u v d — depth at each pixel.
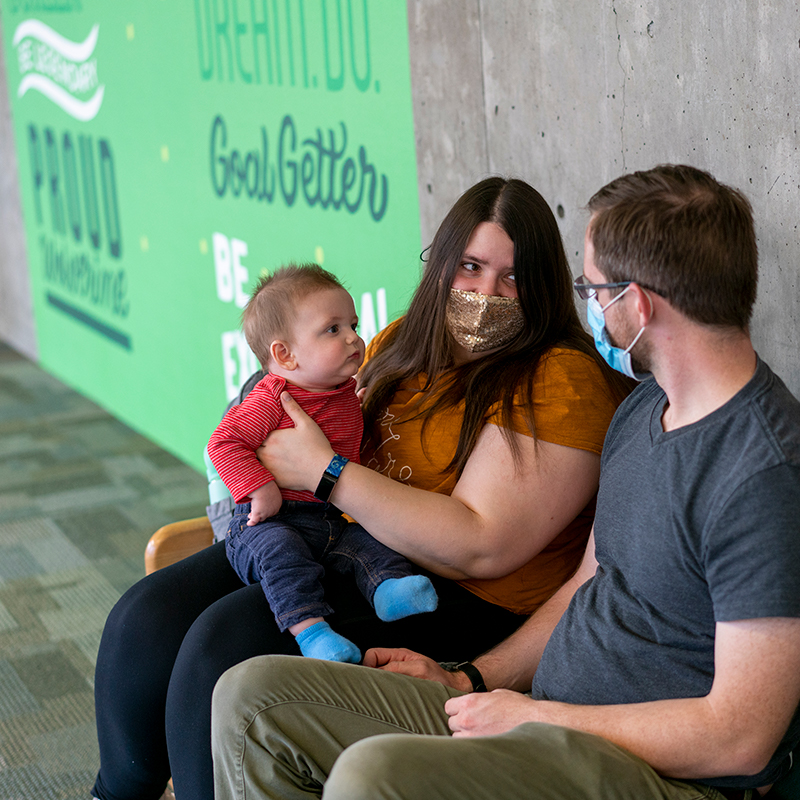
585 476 1.73
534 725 1.33
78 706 2.55
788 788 1.47
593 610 1.46
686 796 1.30
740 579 1.22
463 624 1.80
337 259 3.17
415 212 2.76
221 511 2.13
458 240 1.80
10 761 2.32
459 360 1.92
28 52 5.80
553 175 2.31
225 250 3.87
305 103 3.17
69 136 5.36
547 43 2.24
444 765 1.23
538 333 1.81
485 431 1.76
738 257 1.27
